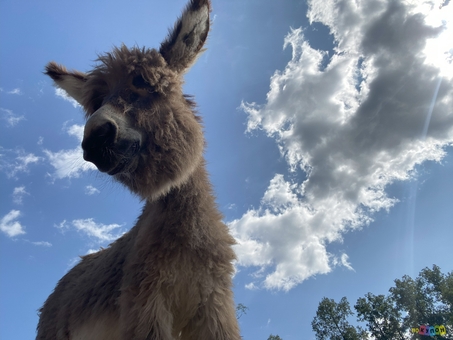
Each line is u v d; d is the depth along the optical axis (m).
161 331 0.65
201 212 0.77
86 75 0.96
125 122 0.71
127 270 0.73
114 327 0.78
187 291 0.71
